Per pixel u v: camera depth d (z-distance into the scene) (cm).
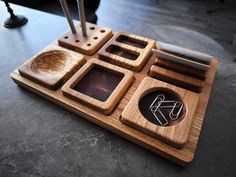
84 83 55
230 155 43
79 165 43
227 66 62
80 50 65
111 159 44
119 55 63
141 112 47
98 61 59
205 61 51
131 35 68
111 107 49
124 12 227
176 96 50
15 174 43
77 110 51
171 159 42
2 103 57
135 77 57
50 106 55
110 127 47
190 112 45
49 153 46
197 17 212
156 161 43
